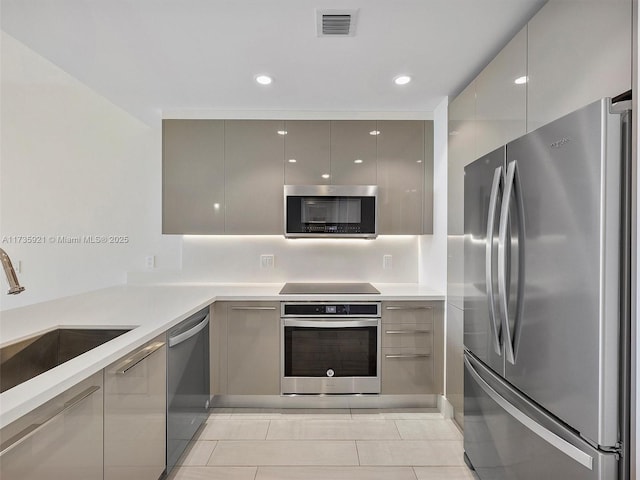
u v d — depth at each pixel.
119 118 3.23
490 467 1.66
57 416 1.03
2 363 1.37
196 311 2.12
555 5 1.37
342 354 2.66
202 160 2.88
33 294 3.21
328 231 2.87
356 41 1.86
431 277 2.97
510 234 1.43
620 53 1.06
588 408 1.05
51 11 1.60
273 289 2.91
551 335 1.19
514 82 1.67
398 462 2.03
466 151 2.23
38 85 3.20
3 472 0.86
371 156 2.91
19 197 3.21
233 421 2.48
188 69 2.18
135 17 1.65
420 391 2.66
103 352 1.25
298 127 2.90
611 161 0.99
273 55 2.01
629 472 1.01
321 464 2.00
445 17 1.65
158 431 1.70
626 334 1.00
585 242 1.05
